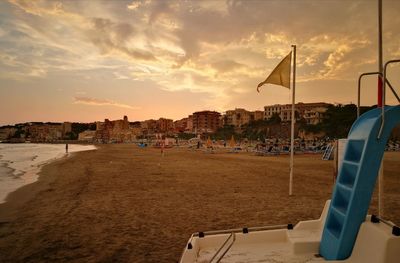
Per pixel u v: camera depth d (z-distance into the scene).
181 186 14.73
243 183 15.66
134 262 5.61
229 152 56.75
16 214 9.69
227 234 3.87
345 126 108.94
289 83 10.75
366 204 2.96
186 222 8.27
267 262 3.21
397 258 2.55
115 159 38.47
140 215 9.09
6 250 6.36
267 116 175.25
